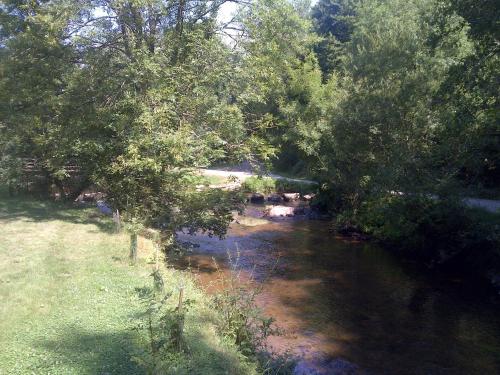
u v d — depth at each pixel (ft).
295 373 24.97
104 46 51.03
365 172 63.77
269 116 51.93
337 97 72.13
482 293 41.29
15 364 17.88
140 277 30.04
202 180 50.90
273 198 89.86
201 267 44.52
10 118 53.42
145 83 45.65
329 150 72.95
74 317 22.82
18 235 40.45
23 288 26.13
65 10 47.60
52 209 55.47
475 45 42.96
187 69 47.70
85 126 48.32
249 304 25.73
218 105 45.27
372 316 35.19
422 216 51.49
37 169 62.85
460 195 50.98
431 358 28.68
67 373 17.34
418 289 42.06
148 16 49.06
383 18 98.68
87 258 33.99
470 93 42.86
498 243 45.60
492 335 32.32
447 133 48.47
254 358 22.48
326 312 35.60
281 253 53.11
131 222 42.78
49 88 51.80
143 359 17.49
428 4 74.43
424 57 55.06
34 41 48.65
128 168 45.09
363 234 62.80
